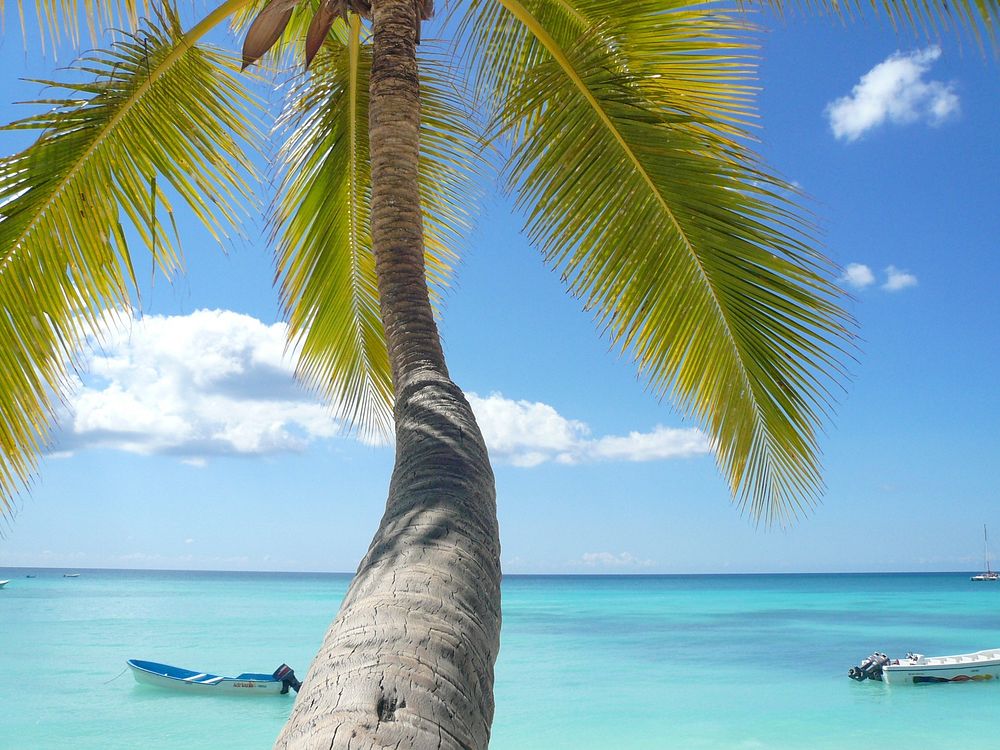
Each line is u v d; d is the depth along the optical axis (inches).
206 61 219.8
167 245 209.8
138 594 3309.5
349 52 253.4
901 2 161.8
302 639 1339.8
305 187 256.4
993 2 147.2
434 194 283.1
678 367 214.1
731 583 6318.9
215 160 215.6
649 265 209.8
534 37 242.4
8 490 182.2
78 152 194.9
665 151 201.3
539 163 211.2
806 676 931.3
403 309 167.0
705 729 657.0
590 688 853.2
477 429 109.3
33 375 188.7
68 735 631.8
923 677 855.7
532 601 3002.0
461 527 75.4
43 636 1390.3
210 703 752.3
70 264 196.4
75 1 192.7
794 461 211.6
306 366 269.7
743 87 223.6
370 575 65.8
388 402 279.3
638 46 217.0
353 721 42.9
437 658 51.9
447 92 272.5
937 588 4431.6
